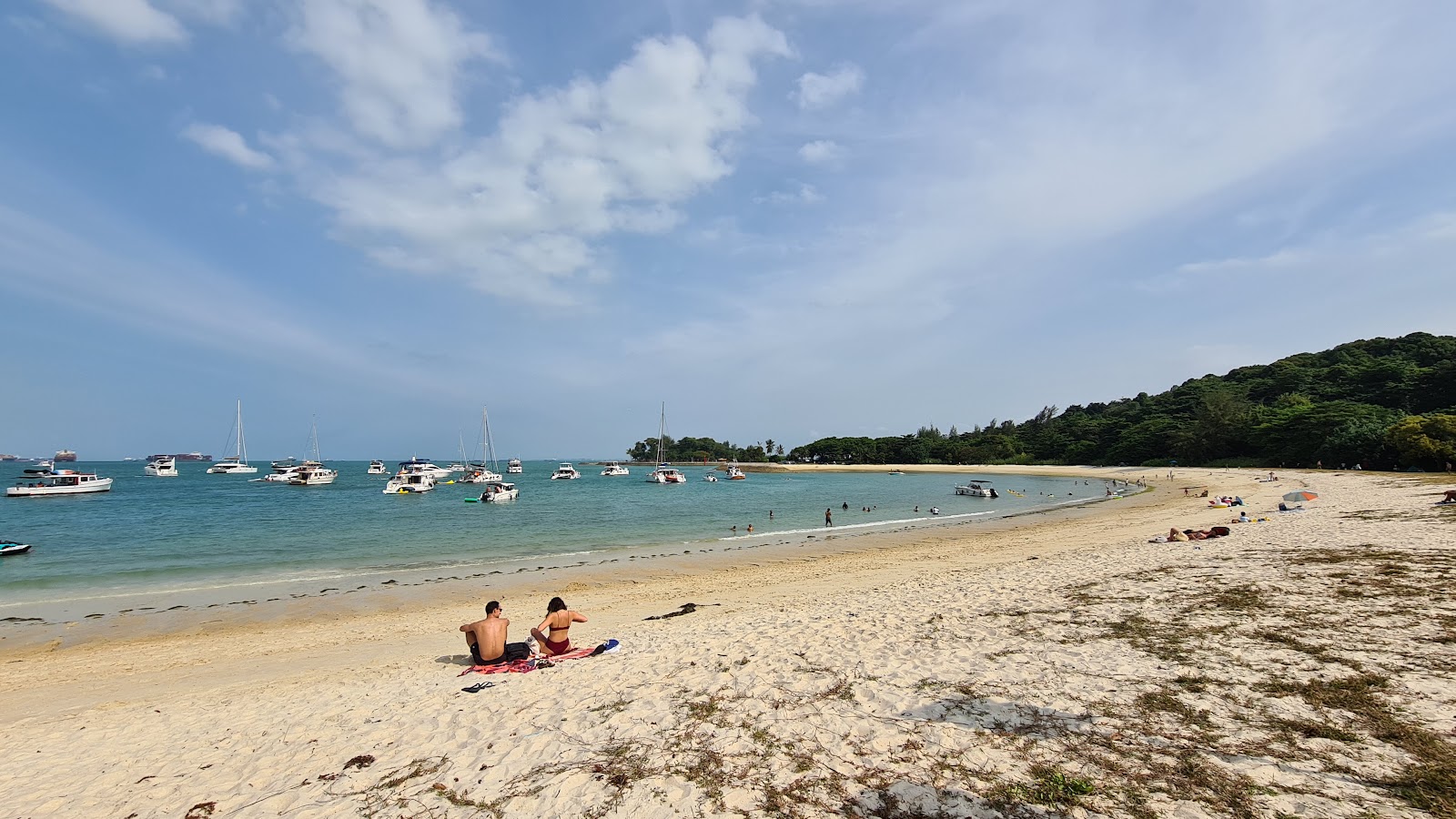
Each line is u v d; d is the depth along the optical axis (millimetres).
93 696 10516
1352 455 61156
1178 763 4691
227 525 38656
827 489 82438
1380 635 7242
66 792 6004
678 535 33938
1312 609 8633
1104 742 5133
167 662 12609
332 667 11695
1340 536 15070
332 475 85312
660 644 10461
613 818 4598
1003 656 7805
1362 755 4570
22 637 14633
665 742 5914
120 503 55719
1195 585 10945
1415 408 75500
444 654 12125
